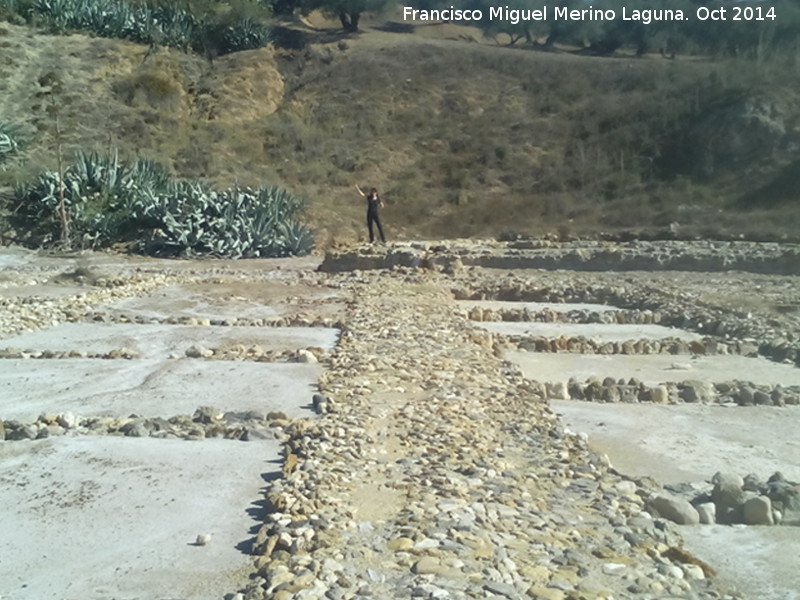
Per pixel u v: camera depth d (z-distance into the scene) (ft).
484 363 35.40
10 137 103.50
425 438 25.34
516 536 18.86
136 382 32.89
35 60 127.44
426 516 19.56
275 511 20.40
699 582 17.70
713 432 28.07
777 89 123.54
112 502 21.59
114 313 47.57
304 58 156.76
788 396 31.40
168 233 82.74
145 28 146.10
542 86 141.38
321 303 52.29
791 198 103.91
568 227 101.76
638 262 67.31
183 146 120.16
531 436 26.20
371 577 16.74
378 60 151.84
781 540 20.11
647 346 39.88
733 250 70.59
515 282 59.26
